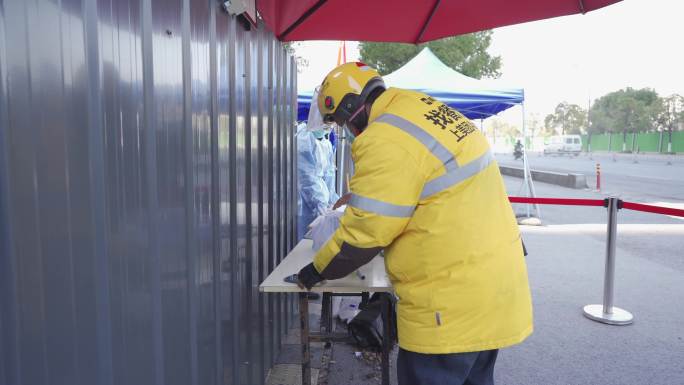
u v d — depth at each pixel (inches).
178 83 68.2
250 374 108.7
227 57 91.7
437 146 64.7
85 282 46.5
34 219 40.3
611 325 165.2
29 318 40.1
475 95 282.0
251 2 102.7
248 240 106.5
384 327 99.0
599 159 1505.9
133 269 54.9
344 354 143.0
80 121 45.5
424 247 66.1
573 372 131.6
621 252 277.7
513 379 128.0
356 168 66.6
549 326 164.7
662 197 532.7
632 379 127.6
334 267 69.9
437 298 65.9
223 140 89.0
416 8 142.0
